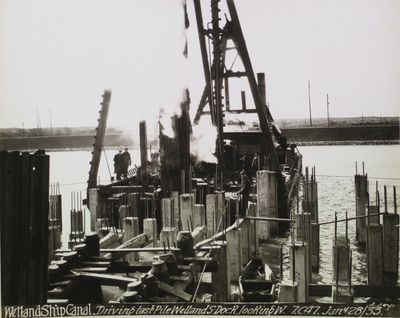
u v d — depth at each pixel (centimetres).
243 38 1485
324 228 1603
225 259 761
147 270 696
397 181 2652
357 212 1366
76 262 661
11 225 496
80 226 1191
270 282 800
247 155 1833
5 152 484
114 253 741
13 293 504
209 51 1608
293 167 2233
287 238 1345
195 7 1557
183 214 1099
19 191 499
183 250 718
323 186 2697
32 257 518
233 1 1462
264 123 1516
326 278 1049
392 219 975
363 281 1036
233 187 1562
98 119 1493
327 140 5306
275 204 1347
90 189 1364
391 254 978
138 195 1305
